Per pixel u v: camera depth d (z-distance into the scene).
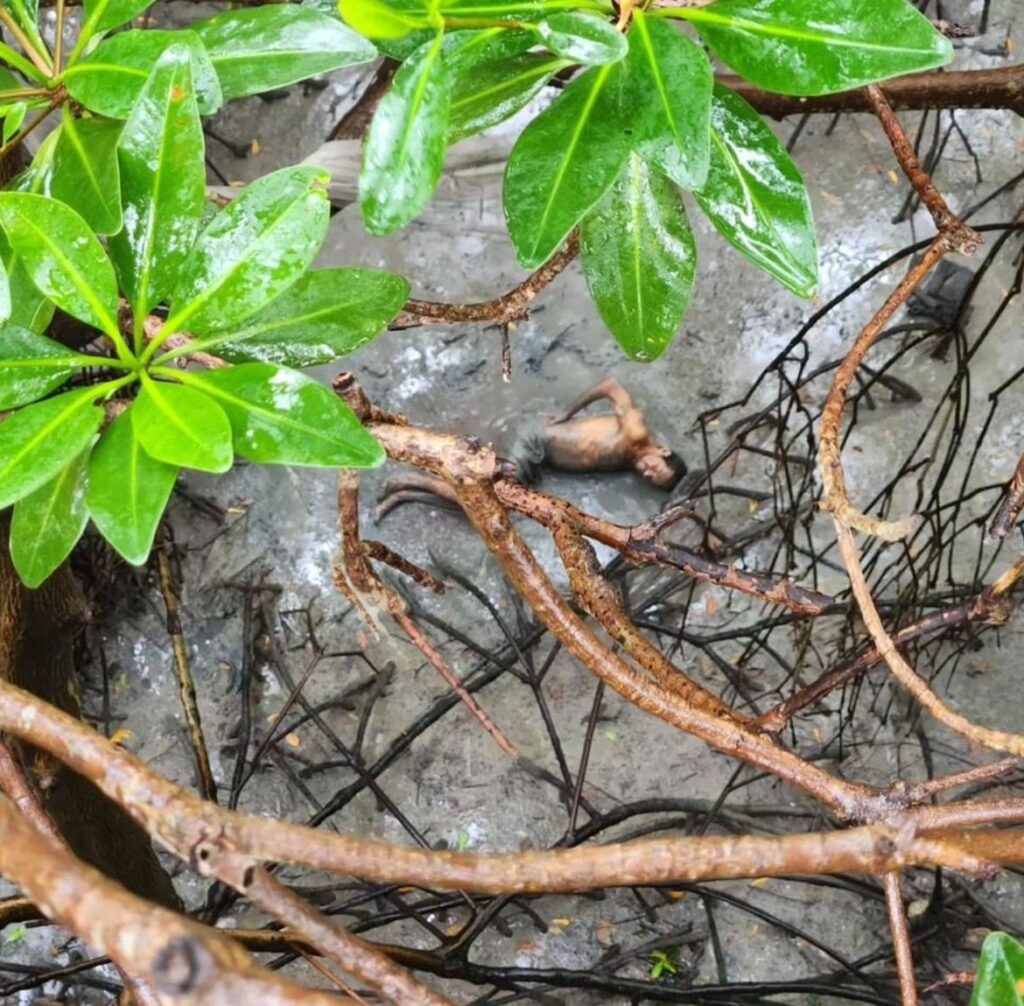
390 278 1.58
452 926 3.47
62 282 1.52
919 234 3.99
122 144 1.54
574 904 3.48
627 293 1.73
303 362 1.59
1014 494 1.62
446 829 3.60
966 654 3.56
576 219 1.53
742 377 4.03
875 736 3.53
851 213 4.06
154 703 3.89
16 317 1.60
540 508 1.62
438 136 1.47
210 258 1.52
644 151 1.53
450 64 1.54
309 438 1.49
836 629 3.62
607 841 3.47
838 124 4.15
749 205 1.63
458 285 4.19
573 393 4.09
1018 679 3.50
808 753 3.52
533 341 4.16
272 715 3.82
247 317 1.53
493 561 3.90
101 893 1.28
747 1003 2.93
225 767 3.77
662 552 1.64
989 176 3.98
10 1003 3.41
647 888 3.47
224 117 4.47
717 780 3.57
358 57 1.58
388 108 1.47
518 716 3.74
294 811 3.69
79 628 2.04
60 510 1.58
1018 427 3.78
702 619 3.79
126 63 1.58
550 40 1.48
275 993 1.27
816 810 3.42
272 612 3.94
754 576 1.64
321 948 1.35
